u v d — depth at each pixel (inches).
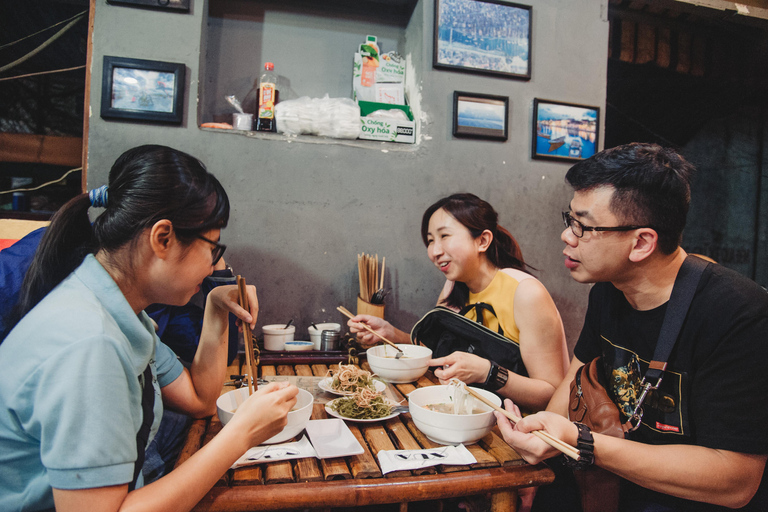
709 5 127.6
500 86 108.7
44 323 32.3
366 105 103.9
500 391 63.3
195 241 37.1
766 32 139.3
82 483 29.8
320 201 98.7
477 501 46.0
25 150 112.3
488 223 76.0
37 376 30.8
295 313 98.3
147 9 89.0
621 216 45.9
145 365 39.0
